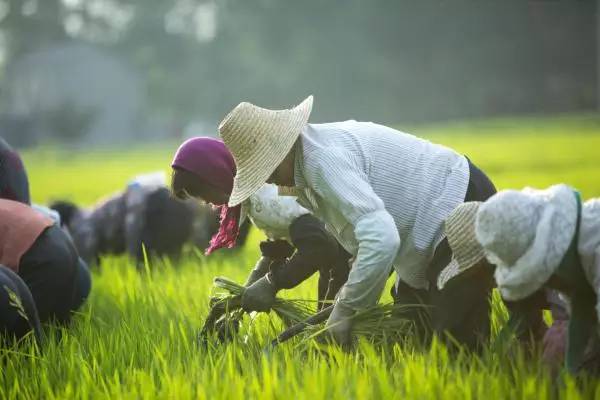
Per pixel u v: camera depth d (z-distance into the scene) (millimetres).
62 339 14727
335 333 12539
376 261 11844
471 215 11969
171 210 24500
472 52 171250
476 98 172125
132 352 13727
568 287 11062
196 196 13859
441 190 12750
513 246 10672
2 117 197750
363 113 180125
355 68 177000
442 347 12070
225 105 195500
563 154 66625
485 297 12609
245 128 12320
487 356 11953
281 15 183750
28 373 13531
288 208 13812
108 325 16438
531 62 170125
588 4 165125
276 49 186875
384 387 11062
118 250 25688
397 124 177500
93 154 144000
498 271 10984
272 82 184500
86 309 17672
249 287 13977
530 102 171500
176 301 17906
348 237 12711
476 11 170125
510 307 12383
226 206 14195
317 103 182500
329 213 12617
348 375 11641
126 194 25047
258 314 15484
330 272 14867
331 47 178500
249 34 192000
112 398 12000
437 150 13031
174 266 24375
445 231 12445
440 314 12586
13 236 14867
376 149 12609
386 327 13023
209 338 14180
